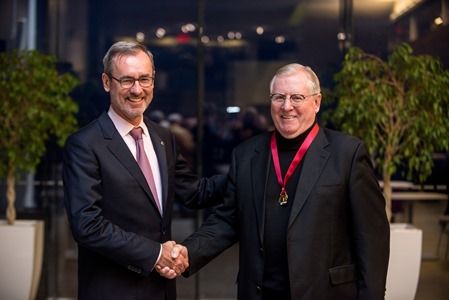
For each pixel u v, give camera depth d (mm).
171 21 5941
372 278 2900
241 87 5930
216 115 5934
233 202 3197
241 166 3121
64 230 5906
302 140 3018
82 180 2865
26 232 5074
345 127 4938
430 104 4891
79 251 3021
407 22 5746
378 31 5785
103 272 2932
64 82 5238
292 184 2969
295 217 2889
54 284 5898
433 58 5113
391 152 5000
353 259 3000
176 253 2924
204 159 5930
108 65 2951
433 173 5578
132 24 5953
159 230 2992
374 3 5789
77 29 5934
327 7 5855
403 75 4902
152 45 5945
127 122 3012
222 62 5934
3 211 5855
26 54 5180
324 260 2896
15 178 5531
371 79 5004
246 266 3002
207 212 5922
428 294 5641
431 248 5625
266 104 5914
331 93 5230
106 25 5945
